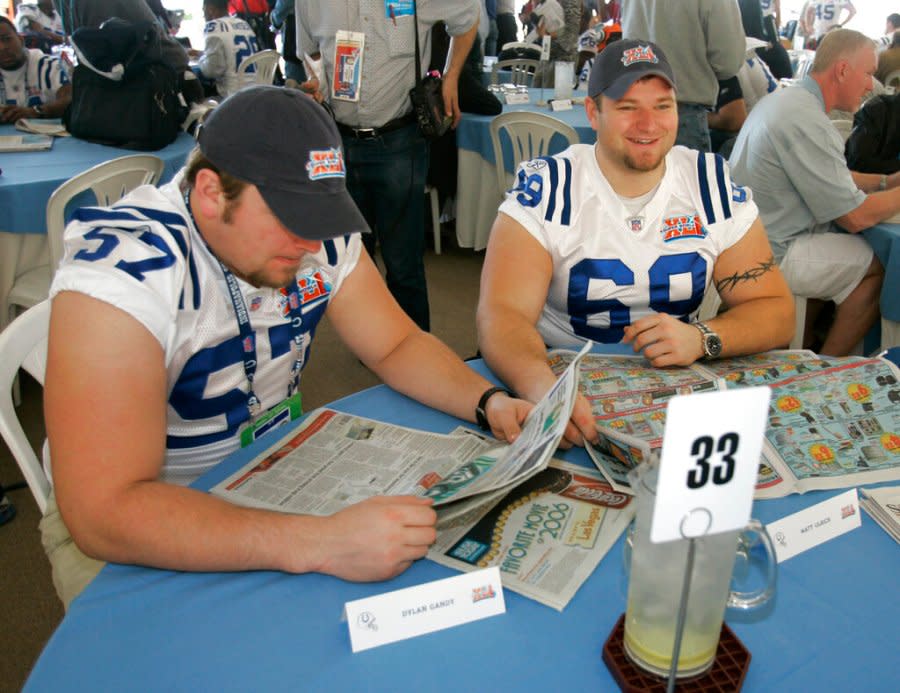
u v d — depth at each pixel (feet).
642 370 3.71
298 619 2.24
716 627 1.87
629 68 4.23
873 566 2.45
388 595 2.14
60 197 6.67
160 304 2.72
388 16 7.59
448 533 2.63
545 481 2.94
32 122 10.22
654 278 4.63
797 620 2.20
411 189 8.54
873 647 2.11
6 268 7.38
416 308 9.31
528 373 3.67
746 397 1.47
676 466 1.48
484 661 2.07
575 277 4.66
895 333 7.13
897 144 8.07
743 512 1.61
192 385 3.18
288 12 12.64
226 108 2.66
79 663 2.08
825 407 3.23
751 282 4.66
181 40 23.47
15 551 6.04
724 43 9.65
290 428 3.39
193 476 3.49
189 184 2.89
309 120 2.68
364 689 1.99
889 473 2.91
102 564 3.18
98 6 10.36
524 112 10.22
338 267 3.66
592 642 2.13
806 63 21.33
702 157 4.73
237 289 3.11
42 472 3.57
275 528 2.46
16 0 25.09
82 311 2.57
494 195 11.78
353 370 9.37
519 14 25.88
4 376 3.48
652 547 1.77
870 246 7.32
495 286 4.53
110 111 8.75
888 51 11.54
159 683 2.02
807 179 7.19
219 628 2.21
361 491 2.89
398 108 8.09
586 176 4.64
